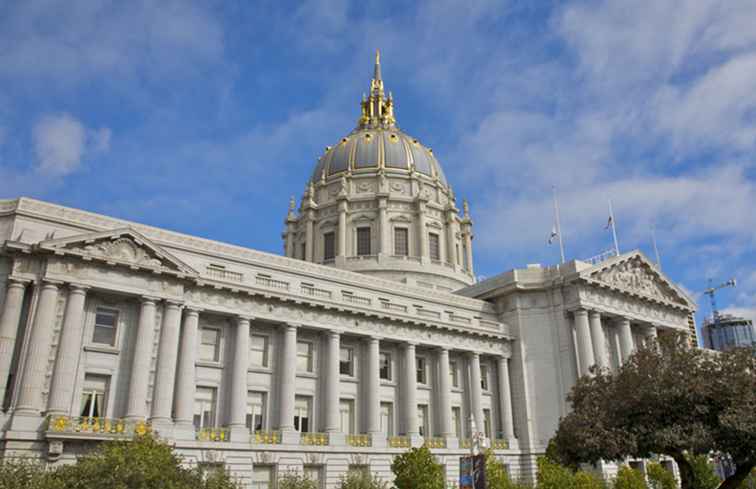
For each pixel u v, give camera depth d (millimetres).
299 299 60219
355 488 49000
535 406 74812
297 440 56531
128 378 50125
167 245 56531
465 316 75688
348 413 63812
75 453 44906
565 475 47219
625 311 80375
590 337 75312
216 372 55906
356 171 108750
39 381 45344
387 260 99188
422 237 102312
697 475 61344
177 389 52406
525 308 79000
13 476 33250
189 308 54312
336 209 105312
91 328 49875
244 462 53031
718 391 39125
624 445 41062
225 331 57500
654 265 85500
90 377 49156
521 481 61938
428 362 71375
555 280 77375
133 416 48250
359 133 116188
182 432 50750
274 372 59062
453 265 104688
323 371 62156
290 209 113562
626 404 41625
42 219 50531
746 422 36656
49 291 47281
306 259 105188
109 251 50375
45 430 44125
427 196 107062
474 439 46844
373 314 65062
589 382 47875
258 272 61688
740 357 40812
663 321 84750
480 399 72500
